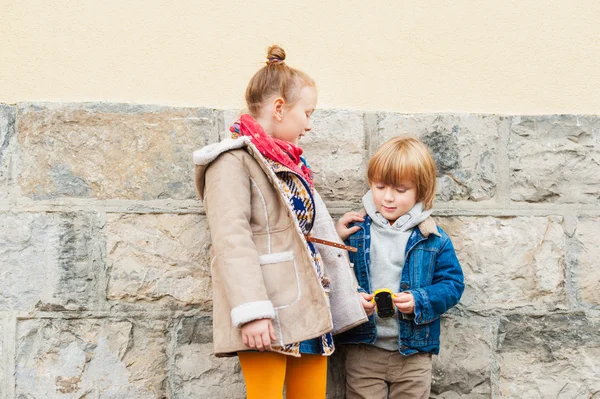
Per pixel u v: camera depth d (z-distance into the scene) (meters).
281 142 2.11
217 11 2.50
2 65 2.41
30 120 2.36
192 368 2.37
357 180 2.48
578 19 2.62
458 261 2.36
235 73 2.49
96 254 2.34
